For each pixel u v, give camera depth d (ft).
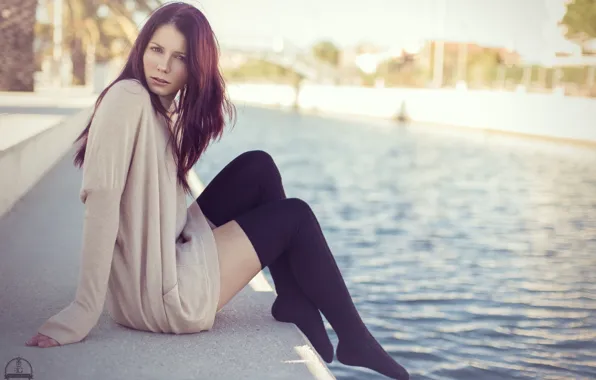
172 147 8.38
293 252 8.91
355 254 20.81
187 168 8.54
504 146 72.49
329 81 239.71
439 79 188.24
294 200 8.91
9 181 20.08
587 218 29.55
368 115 143.23
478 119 101.96
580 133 77.77
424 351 12.68
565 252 22.39
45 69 101.30
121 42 99.96
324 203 31.58
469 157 59.67
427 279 18.11
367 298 16.06
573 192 38.45
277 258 9.50
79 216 18.70
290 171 45.24
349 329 8.82
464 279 18.30
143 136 8.00
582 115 77.51
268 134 81.76
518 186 40.91
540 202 34.35
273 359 8.18
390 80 227.40
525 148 69.97
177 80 8.30
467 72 179.22
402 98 128.77
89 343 8.30
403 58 229.04
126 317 8.66
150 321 8.58
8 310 9.67
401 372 8.83
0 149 19.47
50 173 28.17
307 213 8.87
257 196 9.70
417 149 67.31
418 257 20.76
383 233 24.50
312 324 9.52
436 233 24.95
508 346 13.19
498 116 96.53
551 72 139.33
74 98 64.28
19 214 18.86
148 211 8.18
